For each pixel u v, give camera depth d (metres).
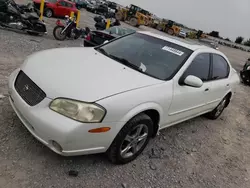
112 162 3.19
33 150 3.08
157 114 3.41
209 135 4.89
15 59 6.44
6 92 4.26
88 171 3.01
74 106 2.62
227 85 5.15
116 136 2.94
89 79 2.93
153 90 3.22
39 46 8.80
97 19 17.94
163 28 40.19
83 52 3.80
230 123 5.86
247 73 11.41
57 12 20.31
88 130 2.64
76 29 11.77
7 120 3.48
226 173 3.80
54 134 2.57
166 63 3.73
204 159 4.00
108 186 2.88
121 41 4.31
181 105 3.79
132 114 2.92
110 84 2.95
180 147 4.12
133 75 3.33
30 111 2.73
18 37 9.27
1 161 2.79
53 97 2.68
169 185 3.19
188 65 3.80
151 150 3.78
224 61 5.07
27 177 2.69
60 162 3.02
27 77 2.97
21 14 9.85
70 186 2.73
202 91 4.21
